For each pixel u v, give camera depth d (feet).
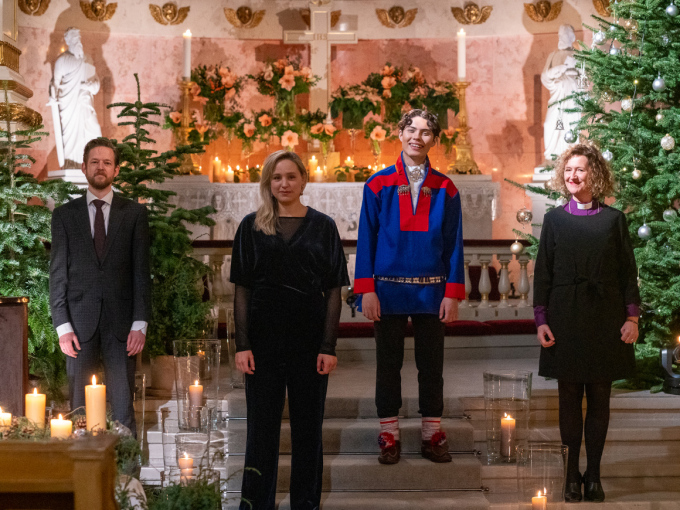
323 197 27.40
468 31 32.76
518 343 19.88
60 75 27.68
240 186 27.25
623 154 15.84
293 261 10.92
